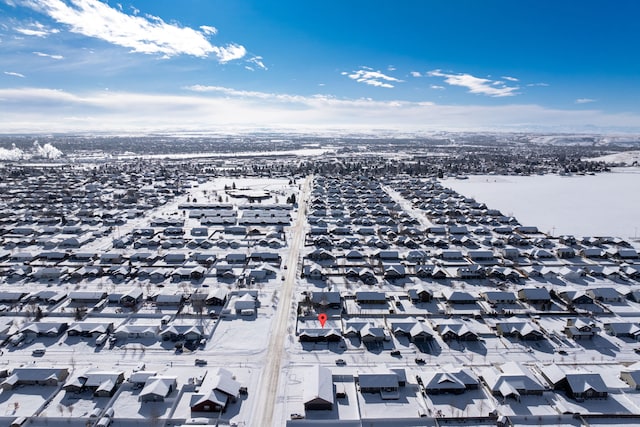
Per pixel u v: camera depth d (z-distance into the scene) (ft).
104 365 223.30
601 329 261.85
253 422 181.06
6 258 392.88
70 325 258.57
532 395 197.98
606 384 203.82
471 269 350.23
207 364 224.33
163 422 181.16
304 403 188.03
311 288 325.21
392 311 287.69
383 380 202.18
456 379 201.77
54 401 193.67
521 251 417.49
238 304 282.77
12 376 203.51
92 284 332.80
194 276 344.08
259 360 228.63
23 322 266.98
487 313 282.77
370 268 370.12
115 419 182.50
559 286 334.44
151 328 252.21
